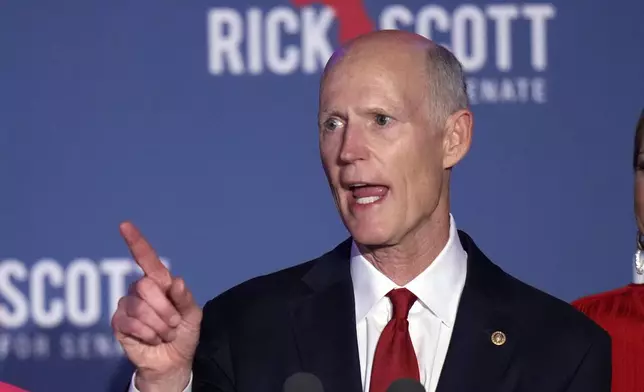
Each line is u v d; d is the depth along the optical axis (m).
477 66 13.18
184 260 13.00
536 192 13.25
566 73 13.27
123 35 13.00
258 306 8.34
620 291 10.54
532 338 7.91
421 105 7.70
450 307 8.02
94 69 12.98
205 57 13.07
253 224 13.08
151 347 7.31
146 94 13.01
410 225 7.71
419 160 7.69
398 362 7.66
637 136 10.25
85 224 12.92
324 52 13.16
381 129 7.62
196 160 13.04
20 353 12.79
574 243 13.26
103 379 12.88
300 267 8.64
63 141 12.94
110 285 12.94
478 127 13.19
